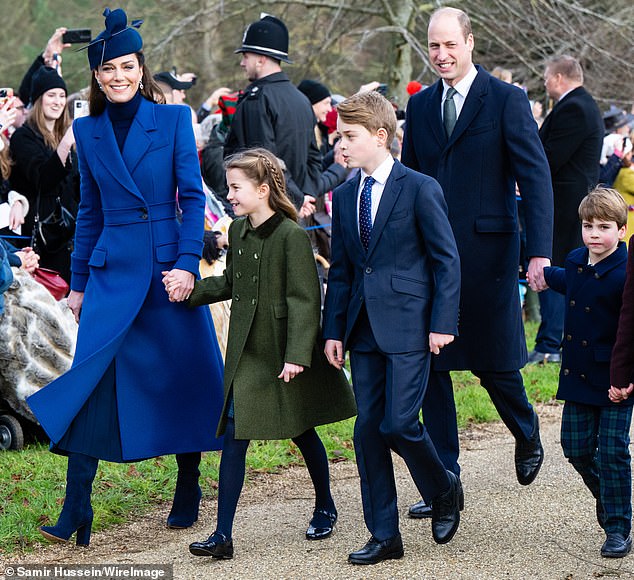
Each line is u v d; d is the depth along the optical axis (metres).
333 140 10.26
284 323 5.12
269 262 5.13
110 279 5.34
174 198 5.41
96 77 5.39
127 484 6.17
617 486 4.93
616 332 4.95
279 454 6.94
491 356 5.61
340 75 19.34
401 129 9.87
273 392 5.10
